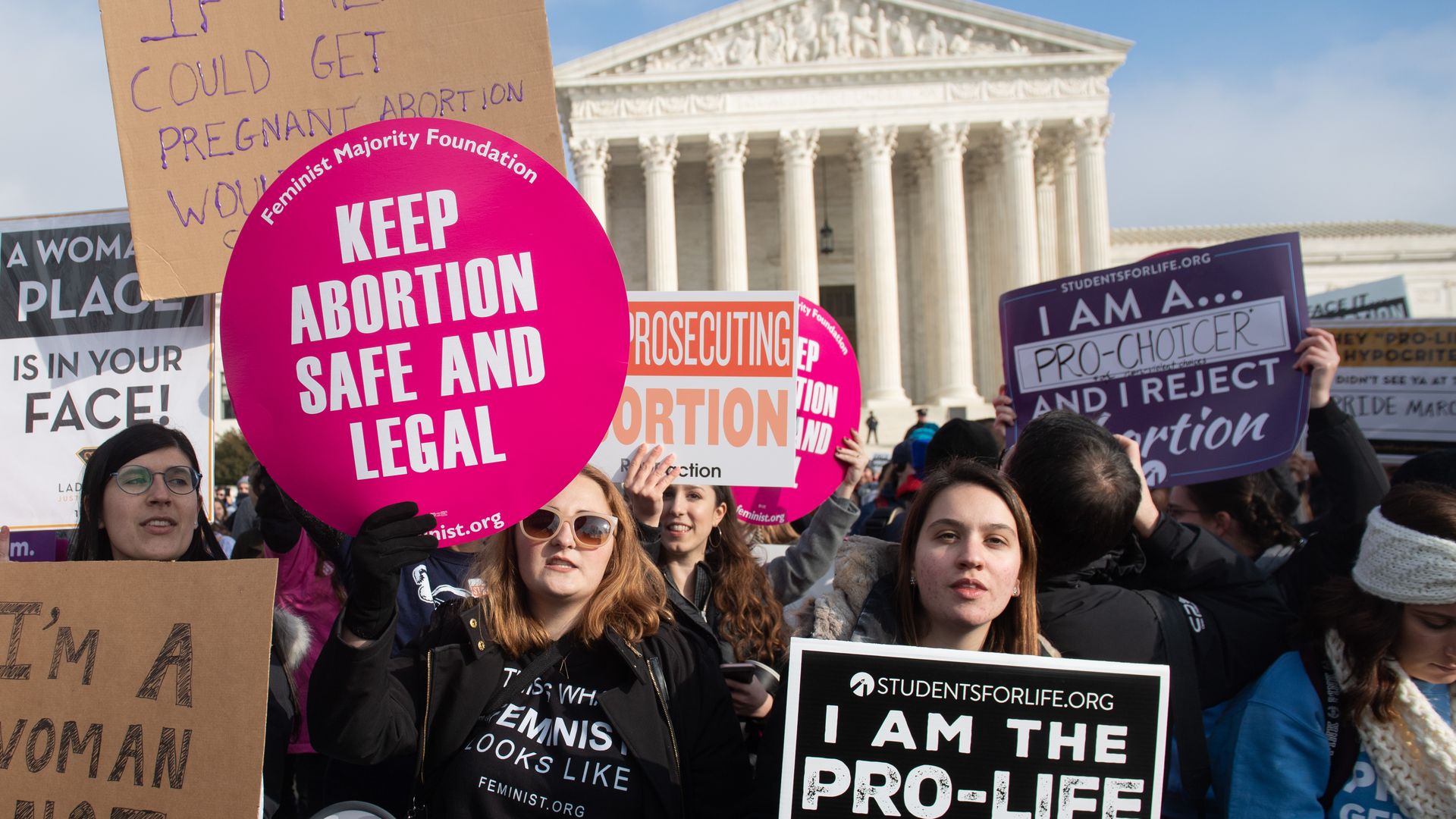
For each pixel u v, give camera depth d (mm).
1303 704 4832
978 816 4199
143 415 6547
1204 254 7598
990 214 63625
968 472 4684
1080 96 58875
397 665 4730
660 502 6227
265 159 6121
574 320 4527
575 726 4633
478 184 4527
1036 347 8133
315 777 6496
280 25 6121
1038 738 4246
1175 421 7598
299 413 4457
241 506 12016
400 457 4453
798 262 58656
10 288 6723
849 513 7672
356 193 4492
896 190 67250
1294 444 7133
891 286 58250
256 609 4438
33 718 4574
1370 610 4723
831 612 4914
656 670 4773
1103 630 5117
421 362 4477
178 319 6590
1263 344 7367
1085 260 58188
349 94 6109
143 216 6113
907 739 4219
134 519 5602
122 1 6121
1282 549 7824
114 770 4449
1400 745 4641
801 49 59594
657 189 59094
